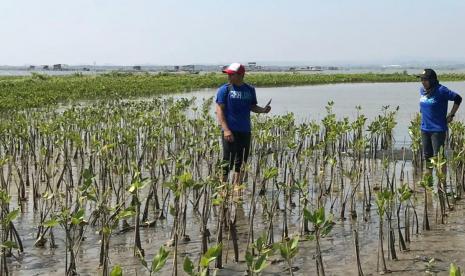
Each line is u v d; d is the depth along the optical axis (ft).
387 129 33.60
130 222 21.70
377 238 19.15
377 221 21.34
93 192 16.84
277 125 38.34
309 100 96.43
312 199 24.76
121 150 31.30
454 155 25.07
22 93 86.43
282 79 181.68
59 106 78.07
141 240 19.33
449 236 19.15
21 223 21.45
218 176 20.44
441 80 189.67
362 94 116.26
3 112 59.00
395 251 17.63
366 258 17.01
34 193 23.79
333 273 15.72
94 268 16.52
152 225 21.12
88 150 38.96
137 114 43.73
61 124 40.65
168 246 18.49
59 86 114.62
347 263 16.56
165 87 126.62
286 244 12.06
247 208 23.43
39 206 23.97
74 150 38.47
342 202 23.58
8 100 64.90
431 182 18.92
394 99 98.48
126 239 19.38
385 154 37.81
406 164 34.63
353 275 15.55
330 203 24.18
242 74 25.66
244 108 25.66
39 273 16.15
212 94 114.11
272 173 17.93
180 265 16.57
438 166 20.94
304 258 17.08
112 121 40.32
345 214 22.45
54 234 20.08
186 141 35.99
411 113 68.39
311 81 179.63
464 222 20.95
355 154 30.27
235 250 16.96
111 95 99.50
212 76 195.21
